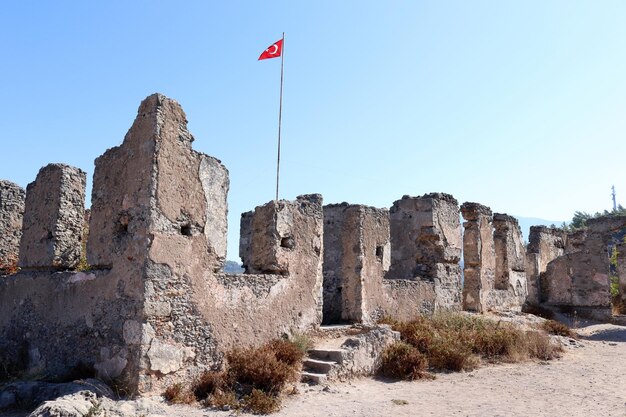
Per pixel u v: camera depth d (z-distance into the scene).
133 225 9.91
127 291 9.72
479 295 20.64
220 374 10.08
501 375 12.41
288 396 9.95
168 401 9.23
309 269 13.20
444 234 19.00
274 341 11.62
